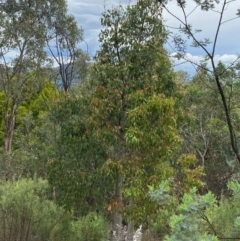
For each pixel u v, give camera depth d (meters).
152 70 11.41
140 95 10.88
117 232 11.70
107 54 11.71
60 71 26.70
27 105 34.81
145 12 11.06
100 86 11.28
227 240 4.29
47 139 20.75
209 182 16.30
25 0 26.91
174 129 10.88
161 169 10.90
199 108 15.81
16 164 20.52
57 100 12.05
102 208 11.77
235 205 5.36
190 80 14.77
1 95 35.69
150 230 11.05
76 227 11.41
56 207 11.61
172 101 10.66
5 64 27.78
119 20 11.49
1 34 26.56
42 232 10.84
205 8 4.17
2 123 35.50
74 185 11.41
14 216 10.45
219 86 4.26
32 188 11.74
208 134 17.03
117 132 11.25
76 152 11.58
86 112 11.78
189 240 3.04
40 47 27.11
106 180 11.21
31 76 28.55
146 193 10.38
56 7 27.16
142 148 10.68
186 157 11.45
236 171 10.87
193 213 3.13
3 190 11.52
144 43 11.25
